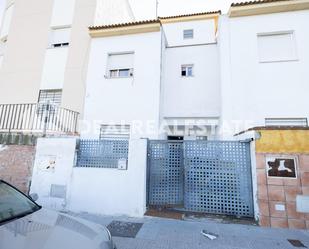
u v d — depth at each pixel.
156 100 7.63
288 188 4.02
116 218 4.45
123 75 8.49
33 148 5.53
